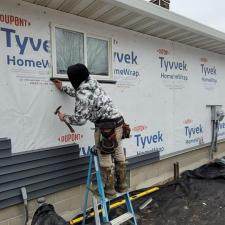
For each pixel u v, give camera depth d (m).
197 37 5.70
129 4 3.91
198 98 6.66
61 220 3.15
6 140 3.39
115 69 4.68
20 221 3.57
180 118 6.11
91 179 3.96
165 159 5.75
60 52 3.98
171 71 5.82
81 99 3.27
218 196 5.04
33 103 3.67
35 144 3.70
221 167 6.55
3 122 3.41
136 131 5.09
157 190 5.21
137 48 5.06
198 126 6.66
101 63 4.52
